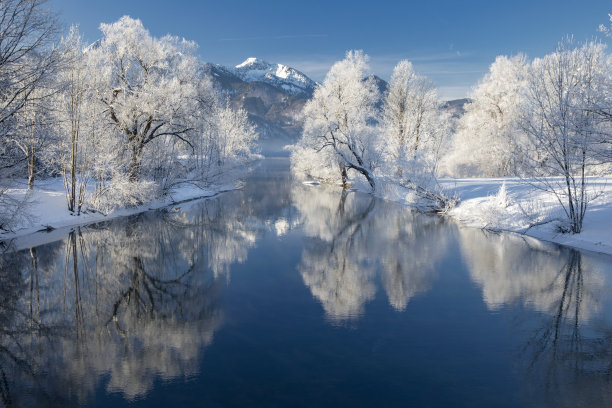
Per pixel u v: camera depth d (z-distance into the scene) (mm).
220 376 6785
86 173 20969
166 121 23047
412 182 26781
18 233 16766
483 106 42844
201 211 25453
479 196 24000
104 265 13570
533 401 6062
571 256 14305
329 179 47844
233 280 12148
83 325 8977
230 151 54250
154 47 24344
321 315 9492
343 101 35906
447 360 7332
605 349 7766
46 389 6402
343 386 6465
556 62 15484
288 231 19688
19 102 14094
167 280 12164
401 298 10586
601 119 13367
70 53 17859
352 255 15094
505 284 11578
